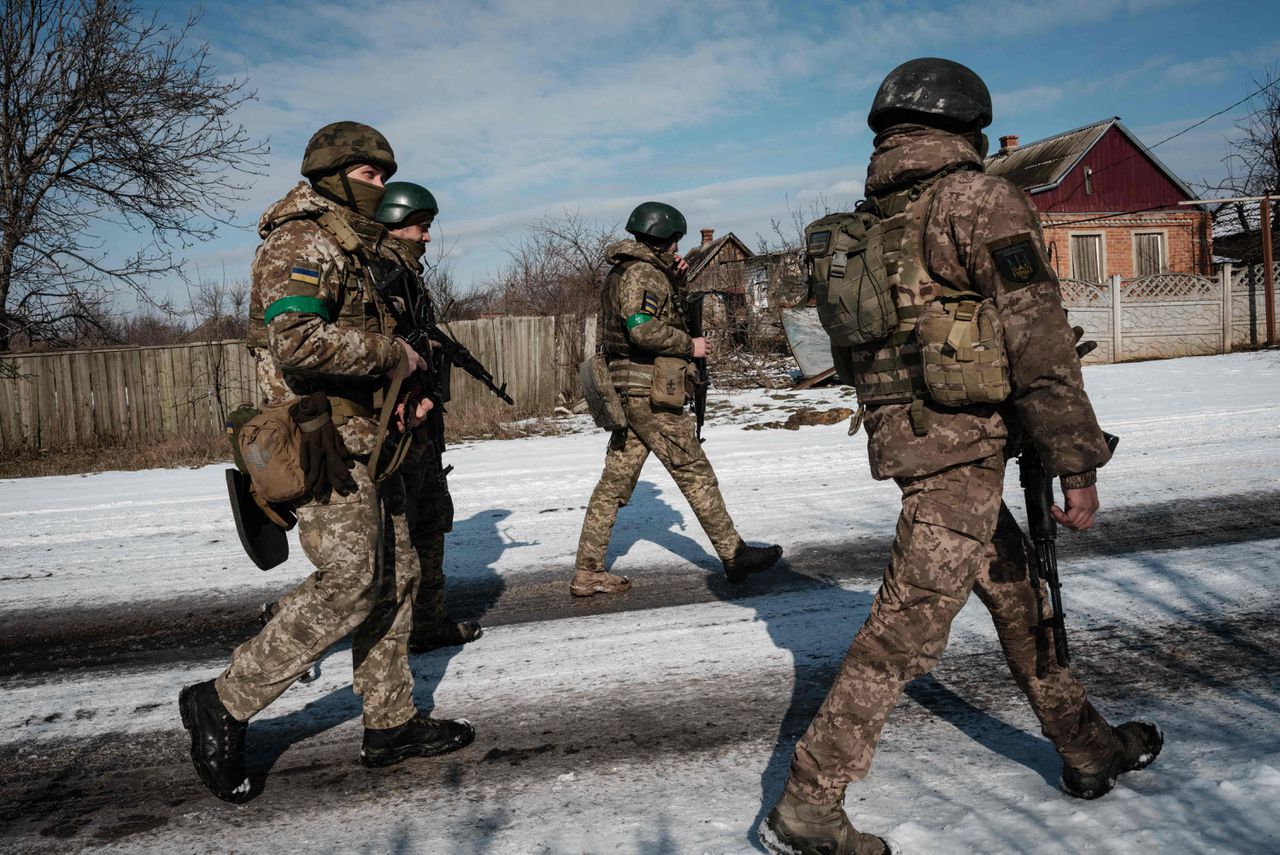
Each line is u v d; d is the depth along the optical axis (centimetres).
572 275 1944
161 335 2252
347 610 254
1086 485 187
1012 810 225
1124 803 223
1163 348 1811
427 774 275
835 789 200
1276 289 1862
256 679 253
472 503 697
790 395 1445
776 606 425
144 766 292
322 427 245
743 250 3306
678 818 236
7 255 1402
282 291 237
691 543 553
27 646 427
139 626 450
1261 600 391
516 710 321
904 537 203
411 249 357
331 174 264
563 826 237
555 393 1487
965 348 191
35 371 1223
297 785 271
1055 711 222
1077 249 2512
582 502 687
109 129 1452
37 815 261
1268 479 621
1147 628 367
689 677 343
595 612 434
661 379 428
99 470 1062
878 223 213
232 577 529
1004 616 221
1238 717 279
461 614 441
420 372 274
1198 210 2559
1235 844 198
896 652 198
